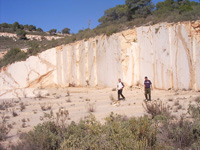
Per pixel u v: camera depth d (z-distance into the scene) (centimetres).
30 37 7544
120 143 416
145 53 1928
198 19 1550
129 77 1991
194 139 524
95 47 2483
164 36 1731
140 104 1133
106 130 481
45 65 3155
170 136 537
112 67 2156
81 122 601
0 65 3594
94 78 2455
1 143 591
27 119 895
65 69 2995
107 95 1683
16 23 8569
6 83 3334
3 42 6056
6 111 1149
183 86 1559
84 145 470
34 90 2002
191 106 704
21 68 3231
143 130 471
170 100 1178
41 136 502
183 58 1569
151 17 2173
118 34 2095
